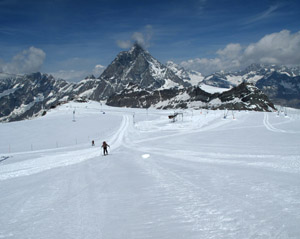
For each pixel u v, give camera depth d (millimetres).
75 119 161375
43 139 84875
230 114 139750
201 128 87875
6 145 73750
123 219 7672
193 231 6281
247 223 6418
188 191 10078
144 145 46688
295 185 9625
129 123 126875
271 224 6211
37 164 29672
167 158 24219
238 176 12273
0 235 7363
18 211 9891
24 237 7059
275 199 8055
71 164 27078
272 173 12477
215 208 7750
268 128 69125
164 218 7367
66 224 7754
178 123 114812
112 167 20797
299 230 5738
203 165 17547
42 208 9961
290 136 42375
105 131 96938
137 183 12750
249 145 31906
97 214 8414
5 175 22656
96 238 6520
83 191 12273
